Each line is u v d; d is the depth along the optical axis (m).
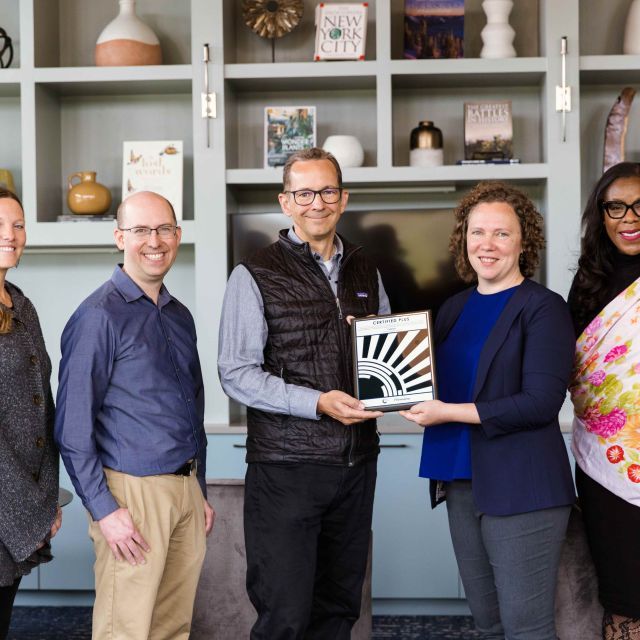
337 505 2.24
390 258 3.71
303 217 2.21
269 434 2.20
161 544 2.06
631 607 2.11
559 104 3.54
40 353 2.06
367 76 3.62
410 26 3.66
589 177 3.83
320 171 2.20
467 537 2.13
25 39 3.63
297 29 3.88
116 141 3.93
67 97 3.93
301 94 3.89
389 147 3.58
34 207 3.63
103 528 2.00
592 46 3.80
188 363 2.20
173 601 2.18
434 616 3.49
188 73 3.61
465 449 2.09
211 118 3.61
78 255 3.96
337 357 2.20
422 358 2.12
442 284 3.68
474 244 2.08
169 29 3.91
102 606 2.05
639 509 2.09
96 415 2.06
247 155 3.91
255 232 3.67
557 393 1.97
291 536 2.17
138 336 2.07
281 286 2.21
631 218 2.18
